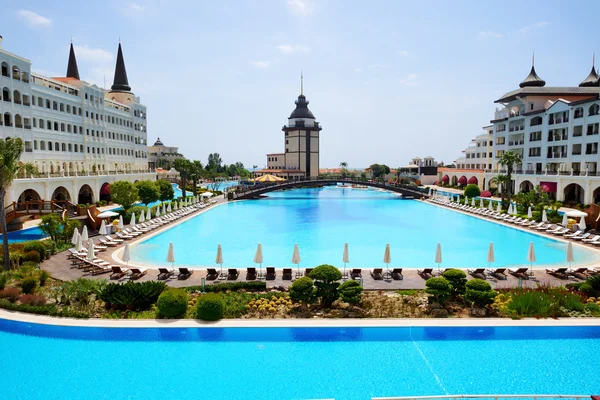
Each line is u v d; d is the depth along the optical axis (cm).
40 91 4884
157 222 4119
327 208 6134
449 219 4884
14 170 2205
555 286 1967
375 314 1648
